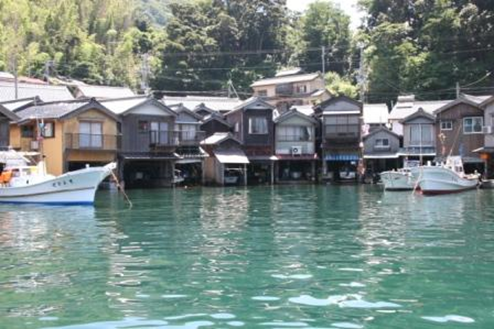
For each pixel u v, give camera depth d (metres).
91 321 8.81
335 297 10.14
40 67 77.44
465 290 10.64
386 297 10.14
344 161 59.28
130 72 91.06
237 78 89.06
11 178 31.83
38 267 13.12
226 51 94.44
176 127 52.00
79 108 42.16
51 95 55.41
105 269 12.83
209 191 43.56
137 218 23.88
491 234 18.28
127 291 10.72
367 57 81.06
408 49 73.38
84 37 91.19
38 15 88.50
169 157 48.22
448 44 70.69
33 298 10.23
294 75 82.25
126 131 46.44
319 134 59.62
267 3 99.19
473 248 15.46
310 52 96.69
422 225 20.91
